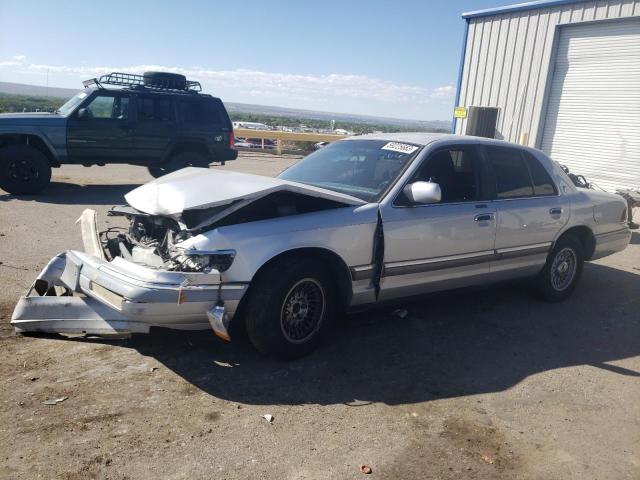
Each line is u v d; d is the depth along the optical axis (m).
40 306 4.18
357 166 5.02
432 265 4.73
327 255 4.18
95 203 10.52
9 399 3.39
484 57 14.91
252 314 3.90
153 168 13.86
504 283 5.57
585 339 5.05
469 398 3.80
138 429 3.17
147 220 4.39
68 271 4.19
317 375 3.99
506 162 5.46
